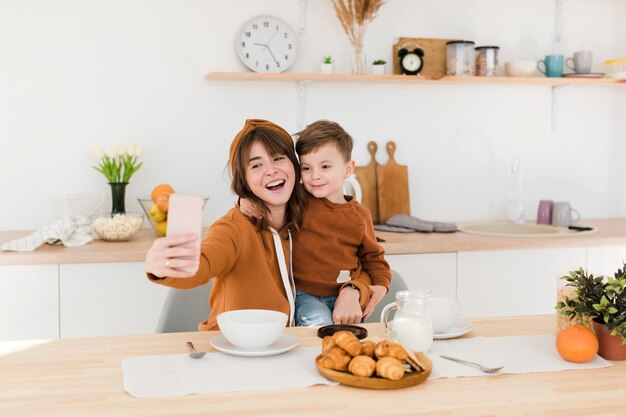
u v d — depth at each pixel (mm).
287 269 1959
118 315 2613
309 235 2051
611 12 3570
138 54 3072
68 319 2568
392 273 2158
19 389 1147
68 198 2850
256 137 1868
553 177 3574
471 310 2885
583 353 1298
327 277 2061
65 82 3016
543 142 3547
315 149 2025
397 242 2807
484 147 3479
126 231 2740
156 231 2902
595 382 1213
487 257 2883
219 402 1097
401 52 3203
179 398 1112
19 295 2518
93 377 1211
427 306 1425
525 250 2912
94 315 2590
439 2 3365
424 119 3396
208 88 3150
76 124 3037
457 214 3475
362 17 3086
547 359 1334
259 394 1134
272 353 1328
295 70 3238
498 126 3484
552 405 1102
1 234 2908
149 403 1091
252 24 3123
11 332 2521
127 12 3045
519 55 3479
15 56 2963
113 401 1098
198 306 1993
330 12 3246
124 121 3082
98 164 3061
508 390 1166
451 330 1519
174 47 3102
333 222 2064
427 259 2820
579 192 3617
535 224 3361
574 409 1086
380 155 3357
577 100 3566
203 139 3166
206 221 3193
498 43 3447
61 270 2543
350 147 2117
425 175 3422
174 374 1223
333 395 1134
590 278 1379
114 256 2572
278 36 3152
